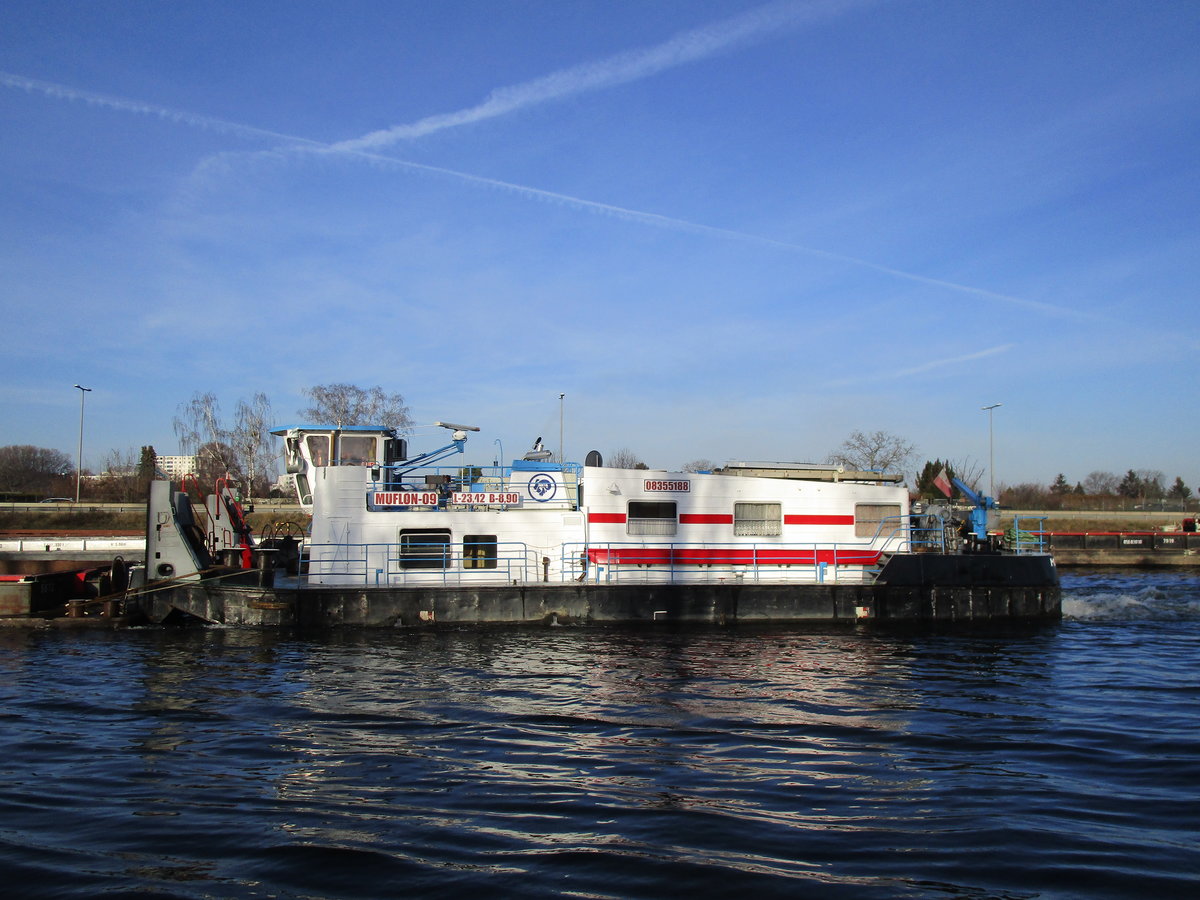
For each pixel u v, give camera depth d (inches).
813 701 607.5
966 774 452.8
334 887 320.8
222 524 994.7
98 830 374.0
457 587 864.9
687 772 453.7
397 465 971.9
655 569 924.0
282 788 428.8
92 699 605.9
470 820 386.0
